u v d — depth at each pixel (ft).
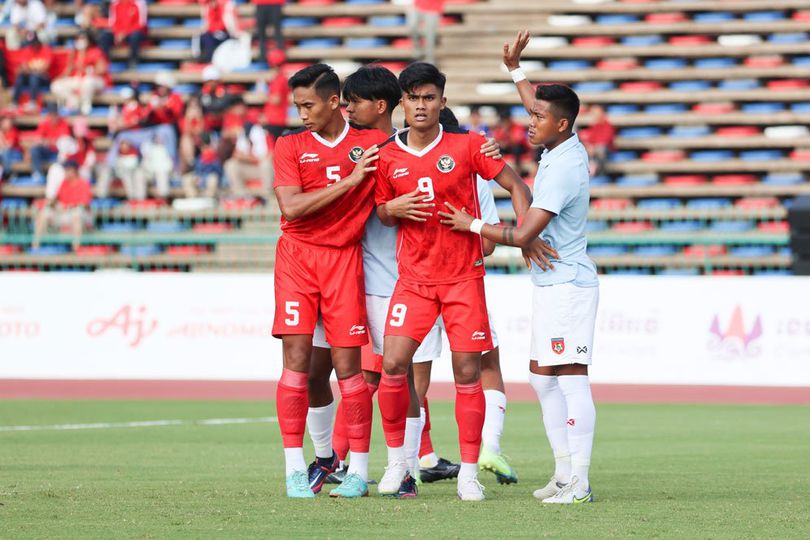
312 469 87.76
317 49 304.50
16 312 208.03
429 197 80.12
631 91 289.74
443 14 311.47
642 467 104.83
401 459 83.61
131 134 263.29
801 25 294.05
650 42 298.97
